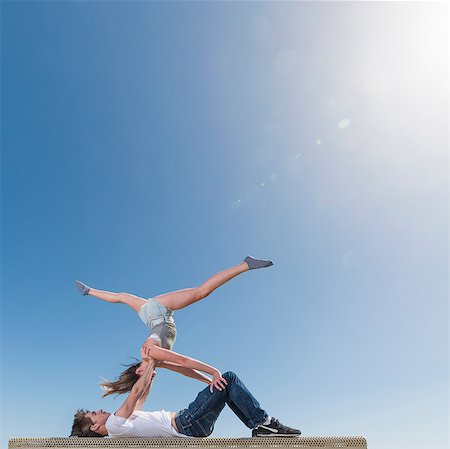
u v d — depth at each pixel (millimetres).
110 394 4332
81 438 3828
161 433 3926
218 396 3938
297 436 3879
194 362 4125
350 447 3850
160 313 5203
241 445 3799
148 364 4254
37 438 3830
